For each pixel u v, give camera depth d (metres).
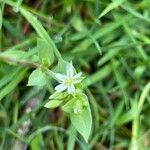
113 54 0.14
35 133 0.13
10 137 0.13
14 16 0.14
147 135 0.14
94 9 0.14
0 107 0.13
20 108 0.13
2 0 0.12
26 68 0.12
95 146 0.14
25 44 0.13
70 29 0.14
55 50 0.11
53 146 0.13
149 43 0.13
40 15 0.13
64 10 0.14
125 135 0.14
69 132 0.13
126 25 0.14
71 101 0.10
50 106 0.10
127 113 0.13
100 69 0.14
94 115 0.13
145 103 0.14
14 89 0.13
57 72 0.11
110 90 0.14
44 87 0.13
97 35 0.13
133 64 0.14
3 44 0.13
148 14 0.14
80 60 0.14
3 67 0.12
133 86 0.14
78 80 0.10
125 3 0.13
